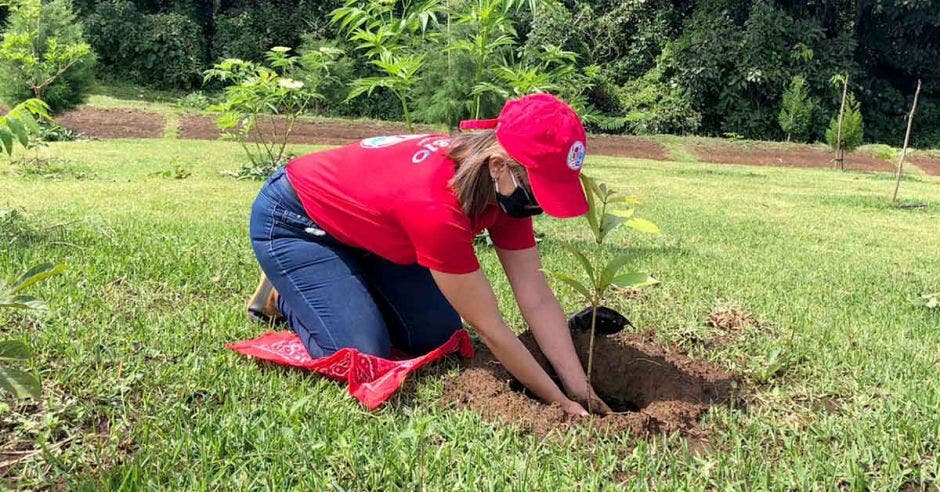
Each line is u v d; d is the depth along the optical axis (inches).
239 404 94.6
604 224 97.3
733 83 880.3
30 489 76.4
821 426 97.8
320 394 99.2
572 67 210.4
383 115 837.2
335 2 897.5
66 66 553.9
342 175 108.2
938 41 965.2
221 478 78.2
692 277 176.9
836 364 121.6
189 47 892.6
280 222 115.4
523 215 94.0
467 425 92.7
